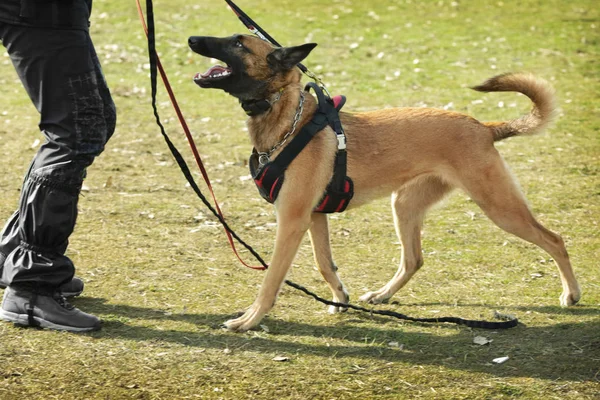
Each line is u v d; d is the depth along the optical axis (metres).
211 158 10.67
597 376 5.14
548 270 7.16
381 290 6.55
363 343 5.68
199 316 6.07
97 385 4.95
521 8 21.86
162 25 18.97
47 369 5.14
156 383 5.00
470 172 6.14
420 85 14.63
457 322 5.94
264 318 6.09
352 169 6.09
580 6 22.09
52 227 5.63
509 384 5.05
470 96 13.85
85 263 7.09
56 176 5.55
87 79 5.57
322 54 16.86
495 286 6.81
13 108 12.94
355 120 6.23
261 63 5.78
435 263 7.33
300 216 5.86
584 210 8.79
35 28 5.37
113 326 5.84
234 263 7.25
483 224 8.42
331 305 6.12
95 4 20.94
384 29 19.30
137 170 10.09
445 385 5.04
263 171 5.84
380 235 8.12
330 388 4.98
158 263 7.16
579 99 13.69
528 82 6.32
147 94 13.97
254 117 5.93
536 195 9.29
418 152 6.20
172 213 8.58
